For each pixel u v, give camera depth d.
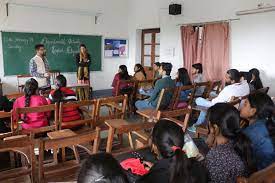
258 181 1.17
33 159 1.74
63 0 7.05
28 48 6.68
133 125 2.09
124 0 8.13
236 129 1.52
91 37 7.66
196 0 6.25
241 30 5.45
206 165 1.43
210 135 1.75
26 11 6.54
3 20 6.27
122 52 8.34
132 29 8.20
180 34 6.73
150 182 1.27
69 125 2.92
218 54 5.88
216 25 5.84
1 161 3.01
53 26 6.97
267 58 5.09
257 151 1.77
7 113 2.60
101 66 7.98
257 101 1.90
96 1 7.60
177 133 1.36
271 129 1.81
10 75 6.54
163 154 1.35
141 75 5.74
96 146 1.88
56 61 7.15
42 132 2.77
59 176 1.75
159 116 2.38
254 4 5.17
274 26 4.92
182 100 4.38
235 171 1.41
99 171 0.86
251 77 4.39
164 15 7.12
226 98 3.39
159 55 7.48
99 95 7.66
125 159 1.79
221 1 5.73
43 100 2.99
